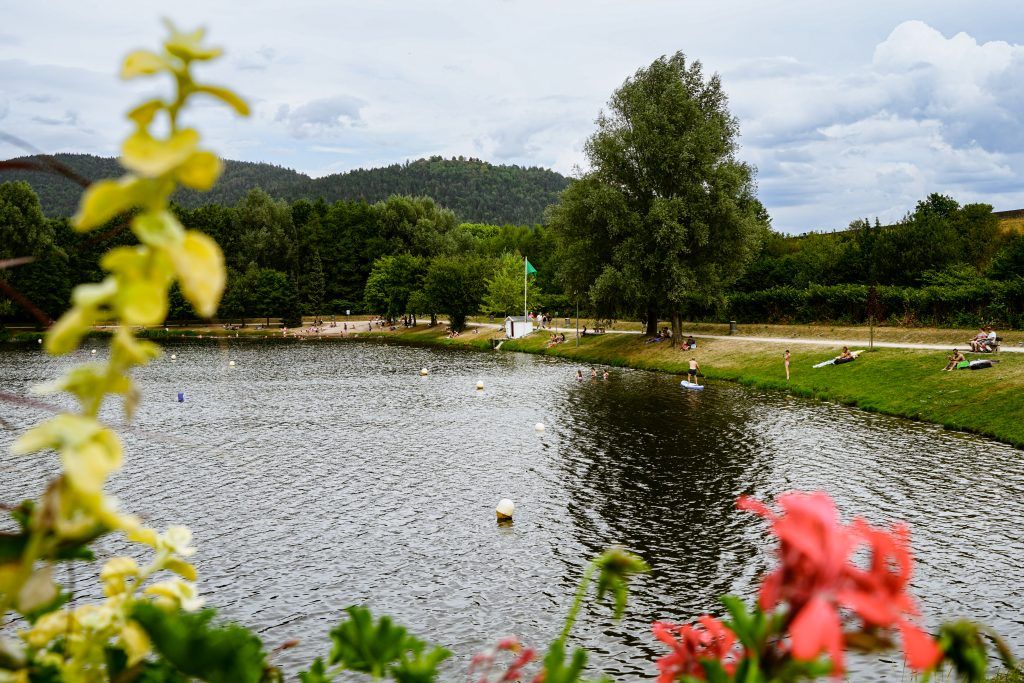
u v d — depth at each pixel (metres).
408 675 1.25
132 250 0.70
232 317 108.00
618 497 19.94
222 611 13.28
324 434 29.27
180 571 1.17
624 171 49.06
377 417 33.12
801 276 61.91
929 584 13.39
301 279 115.88
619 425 29.98
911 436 25.94
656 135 46.81
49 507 0.78
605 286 46.94
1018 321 41.41
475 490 20.94
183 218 99.25
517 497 20.22
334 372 52.72
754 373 42.41
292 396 40.25
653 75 49.72
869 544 0.82
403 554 16.09
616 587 1.32
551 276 96.19
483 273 87.25
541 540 16.84
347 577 14.84
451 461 24.47
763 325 58.62
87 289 0.71
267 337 94.12
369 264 120.75
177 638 1.01
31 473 21.61
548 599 13.66
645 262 46.62
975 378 30.81
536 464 23.81
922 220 55.25
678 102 47.28
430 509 19.25
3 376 45.25
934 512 17.47
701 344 52.47
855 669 10.24
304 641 12.07
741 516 17.97
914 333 44.34
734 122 49.25
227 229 112.44
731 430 28.16
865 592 0.78
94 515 0.78
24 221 67.75
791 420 29.81
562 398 37.81
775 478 21.12
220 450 26.25
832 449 24.38
